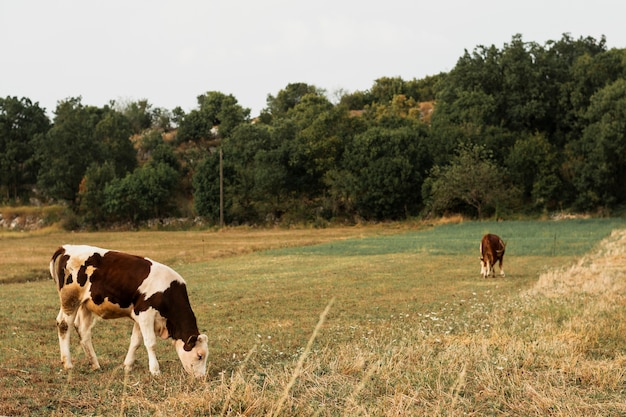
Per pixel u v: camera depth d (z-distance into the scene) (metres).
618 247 36.09
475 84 90.81
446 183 72.00
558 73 89.06
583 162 75.06
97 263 9.95
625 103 75.06
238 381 7.91
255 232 70.19
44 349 12.07
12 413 7.47
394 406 7.29
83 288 9.95
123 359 11.15
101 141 96.69
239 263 33.72
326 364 9.52
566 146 79.94
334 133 84.62
